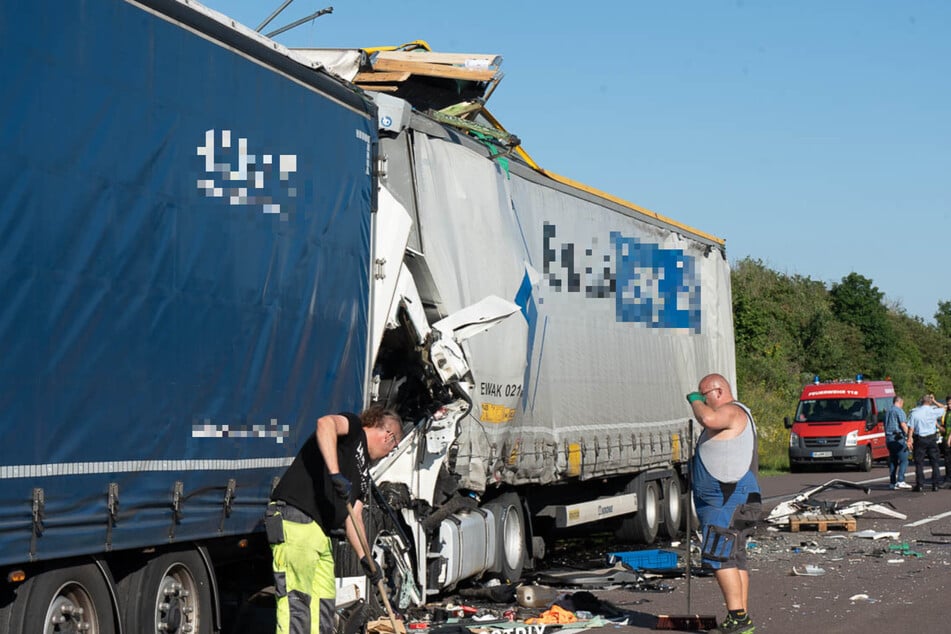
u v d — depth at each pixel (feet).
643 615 36.52
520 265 42.91
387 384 35.32
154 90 23.48
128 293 22.52
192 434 24.44
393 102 35.60
